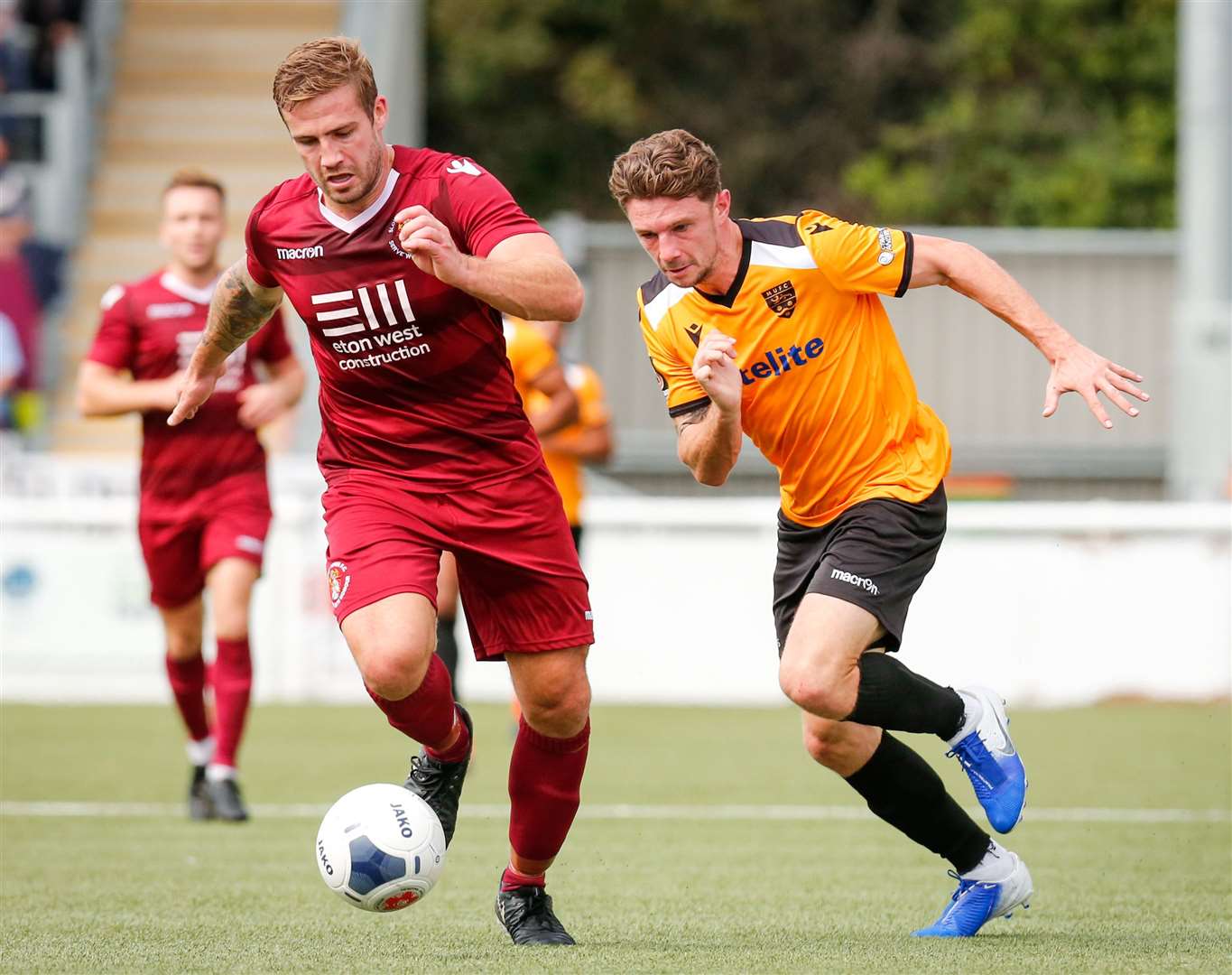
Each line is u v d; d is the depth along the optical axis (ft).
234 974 45.98
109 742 117.19
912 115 326.65
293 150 216.95
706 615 143.74
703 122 321.73
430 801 51.31
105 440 184.75
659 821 84.64
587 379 114.21
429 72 326.03
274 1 230.89
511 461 49.34
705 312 53.72
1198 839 78.54
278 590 143.02
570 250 209.77
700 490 220.02
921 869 69.77
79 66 207.21
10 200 177.99
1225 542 140.56
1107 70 314.14
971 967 46.57
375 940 52.16
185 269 84.38
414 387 48.73
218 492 83.05
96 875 66.69
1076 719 132.77
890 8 325.01
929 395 217.97
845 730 52.65
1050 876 67.87
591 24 325.62
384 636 47.16
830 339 53.31
